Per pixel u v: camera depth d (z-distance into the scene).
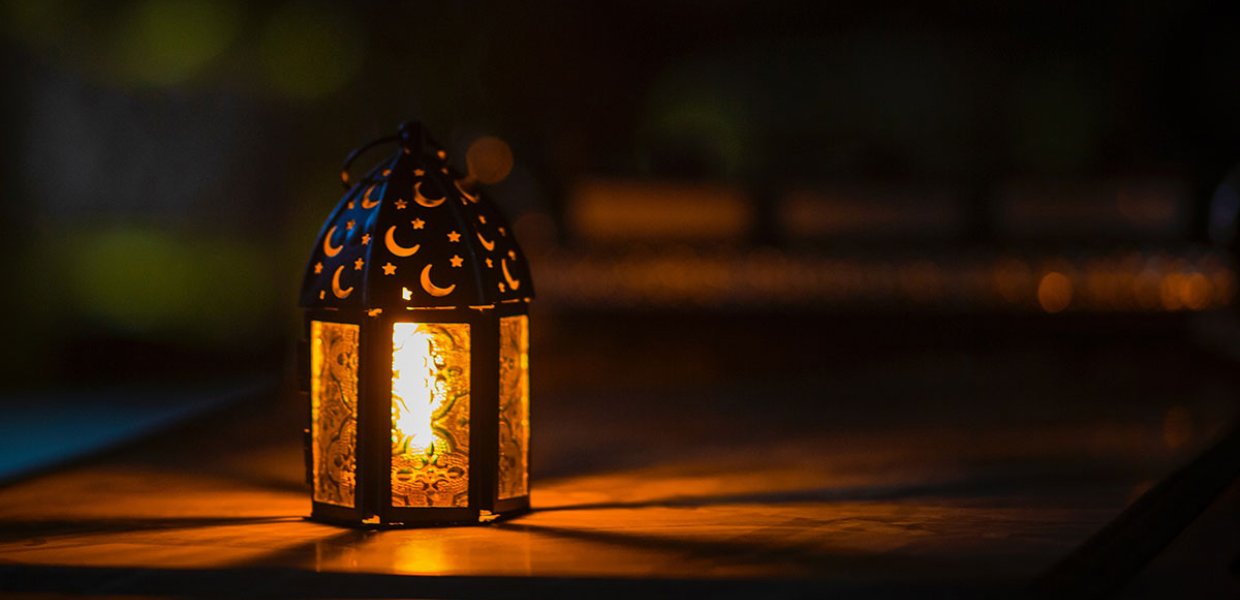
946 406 9.36
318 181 15.38
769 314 14.09
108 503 5.94
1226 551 5.25
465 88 15.77
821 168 15.01
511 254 5.27
